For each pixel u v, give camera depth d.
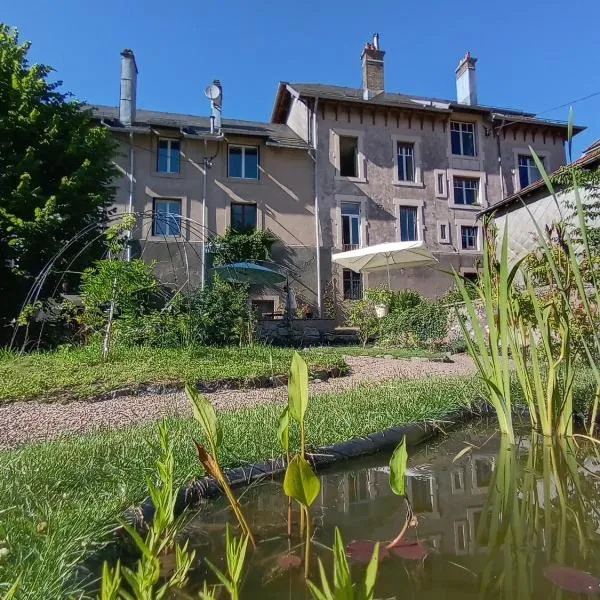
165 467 1.13
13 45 11.16
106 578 0.80
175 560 1.31
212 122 16.92
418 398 3.60
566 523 1.54
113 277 7.12
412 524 1.52
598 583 1.14
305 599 1.09
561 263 2.91
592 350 2.84
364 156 17.92
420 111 18.33
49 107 11.00
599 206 6.01
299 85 19.44
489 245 2.94
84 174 10.56
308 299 16.59
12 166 9.91
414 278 17.67
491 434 2.93
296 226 16.97
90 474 1.97
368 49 19.33
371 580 0.62
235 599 0.83
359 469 2.30
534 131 19.48
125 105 16.33
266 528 1.57
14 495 1.71
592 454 2.34
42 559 1.21
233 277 11.82
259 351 7.50
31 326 9.89
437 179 18.47
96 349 6.81
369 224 17.59
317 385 5.06
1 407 4.14
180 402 4.34
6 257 10.06
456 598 1.07
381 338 11.08
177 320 8.03
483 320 7.58
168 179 16.05
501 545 1.37
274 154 17.14
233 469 2.09
